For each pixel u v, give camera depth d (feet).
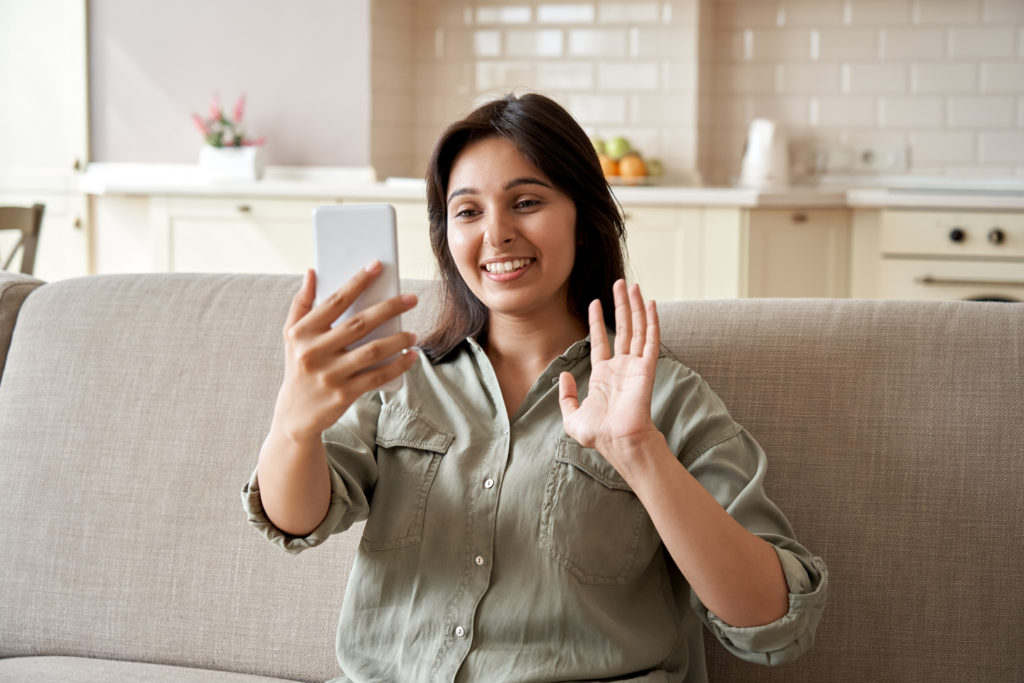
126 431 5.04
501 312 4.09
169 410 5.02
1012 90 13.94
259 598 4.74
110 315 5.28
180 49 15.15
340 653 4.00
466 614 3.83
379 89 14.73
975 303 4.51
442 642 3.84
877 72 14.30
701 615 3.64
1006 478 4.16
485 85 15.34
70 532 5.00
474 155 4.04
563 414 3.60
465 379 4.21
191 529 4.87
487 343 4.33
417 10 15.49
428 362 4.30
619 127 14.79
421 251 13.11
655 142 14.66
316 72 14.65
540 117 4.01
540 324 4.21
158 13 15.19
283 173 14.88
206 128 14.61
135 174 15.48
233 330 5.09
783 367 4.49
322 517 3.74
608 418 3.40
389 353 3.25
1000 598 4.09
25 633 5.00
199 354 5.07
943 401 4.29
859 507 4.27
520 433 3.99
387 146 15.07
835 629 4.22
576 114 14.93
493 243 3.98
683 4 14.32
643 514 3.84
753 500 3.67
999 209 12.07
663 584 3.99
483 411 4.11
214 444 4.92
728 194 12.17
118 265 15.76
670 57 14.47
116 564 4.92
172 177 15.33
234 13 14.88
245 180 14.35
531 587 3.80
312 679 4.64
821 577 3.56
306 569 4.71
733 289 12.35
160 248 14.07
